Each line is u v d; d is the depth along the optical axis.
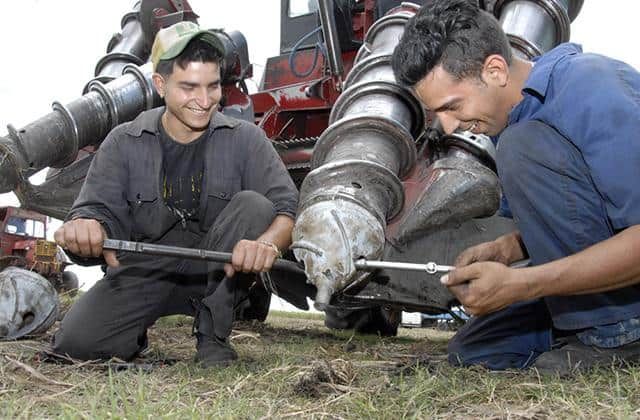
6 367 2.36
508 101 2.14
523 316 2.76
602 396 1.97
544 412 1.82
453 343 2.89
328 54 4.27
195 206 2.88
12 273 3.27
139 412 1.61
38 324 3.26
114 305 2.74
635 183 1.89
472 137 3.48
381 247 2.46
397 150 3.10
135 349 2.84
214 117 2.86
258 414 1.82
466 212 3.29
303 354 3.25
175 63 2.55
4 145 3.92
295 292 3.50
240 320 5.76
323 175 2.62
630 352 2.40
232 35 4.76
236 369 2.50
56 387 2.14
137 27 5.59
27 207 4.43
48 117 4.26
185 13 5.11
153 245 2.34
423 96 2.09
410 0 4.55
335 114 3.41
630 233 1.87
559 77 2.12
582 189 2.25
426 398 1.99
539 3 4.08
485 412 1.86
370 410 1.85
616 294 2.36
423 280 3.31
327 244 2.34
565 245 2.33
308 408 1.90
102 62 5.35
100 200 2.67
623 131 1.91
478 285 1.90
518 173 2.31
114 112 4.50
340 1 4.98
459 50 1.99
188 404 1.90
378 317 5.55
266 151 2.88
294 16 5.83
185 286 2.99
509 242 2.68
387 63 3.46
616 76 2.03
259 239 2.56
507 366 2.74
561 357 2.45
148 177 2.76
